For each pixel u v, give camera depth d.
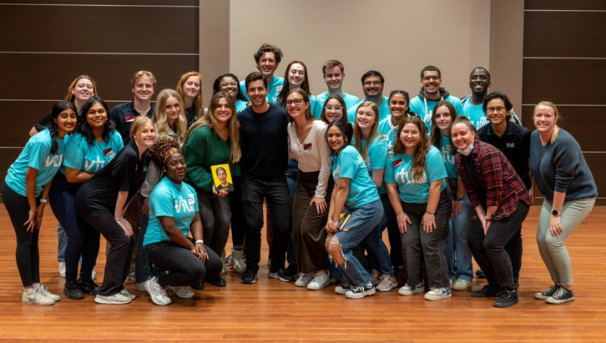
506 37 7.79
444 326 3.37
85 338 3.15
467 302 3.83
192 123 4.39
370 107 4.02
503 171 3.75
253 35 7.83
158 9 7.89
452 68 7.89
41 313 3.55
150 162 3.81
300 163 4.16
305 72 4.75
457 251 4.21
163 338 3.16
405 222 3.98
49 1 7.83
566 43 7.98
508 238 3.76
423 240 3.90
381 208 3.97
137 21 7.89
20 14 7.84
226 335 3.21
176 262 3.67
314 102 4.80
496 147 4.04
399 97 4.30
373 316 3.54
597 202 8.14
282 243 4.32
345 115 4.19
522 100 8.04
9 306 3.68
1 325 3.34
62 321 3.42
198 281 3.72
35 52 7.89
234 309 3.67
